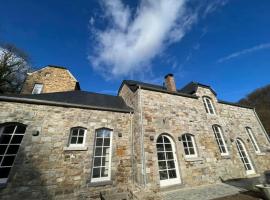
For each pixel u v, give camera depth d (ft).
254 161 36.76
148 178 23.25
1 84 61.98
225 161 32.17
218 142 34.83
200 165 28.63
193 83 41.09
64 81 50.01
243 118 43.37
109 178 24.38
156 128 27.86
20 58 67.92
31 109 23.47
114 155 26.02
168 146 28.22
